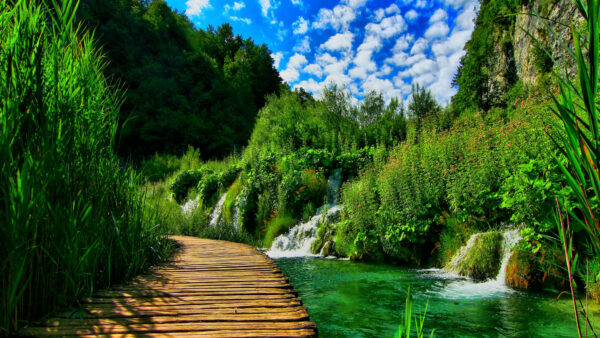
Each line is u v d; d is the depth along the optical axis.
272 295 2.97
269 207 11.14
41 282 2.31
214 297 2.89
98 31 40.72
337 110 15.85
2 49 2.29
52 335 2.00
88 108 3.03
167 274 3.92
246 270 4.20
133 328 2.14
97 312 2.44
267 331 2.11
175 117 41.25
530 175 5.03
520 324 3.54
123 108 38.16
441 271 6.46
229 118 49.19
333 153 12.04
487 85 28.50
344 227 8.71
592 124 0.90
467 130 9.30
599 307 3.92
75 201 2.62
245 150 16.50
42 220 2.30
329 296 4.84
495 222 6.44
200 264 4.62
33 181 2.18
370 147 13.04
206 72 52.78
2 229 1.99
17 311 2.13
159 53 49.88
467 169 6.77
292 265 7.40
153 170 22.19
